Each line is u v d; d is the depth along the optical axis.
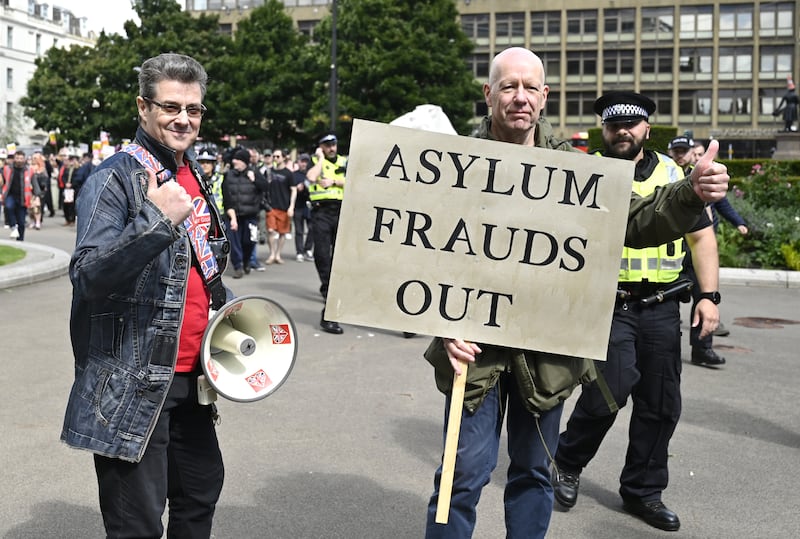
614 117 4.42
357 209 3.15
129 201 2.77
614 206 3.14
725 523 4.44
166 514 4.44
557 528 4.36
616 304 4.42
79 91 47.16
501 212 3.15
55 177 31.03
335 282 3.15
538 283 3.15
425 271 3.15
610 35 67.31
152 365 2.76
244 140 43.72
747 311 11.52
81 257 2.57
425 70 39.84
